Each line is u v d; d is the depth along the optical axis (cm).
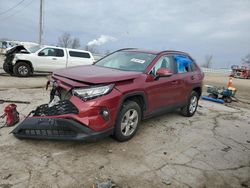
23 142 394
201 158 404
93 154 377
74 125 350
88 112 354
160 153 405
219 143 481
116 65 506
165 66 524
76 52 1447
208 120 639
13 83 1004
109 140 433
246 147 477
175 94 548
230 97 988
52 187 290
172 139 473
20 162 336
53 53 1355
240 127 609
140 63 488
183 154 412
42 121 368
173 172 349
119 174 330
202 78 666
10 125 455
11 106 469
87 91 358
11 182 292
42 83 1062
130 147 415
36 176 308
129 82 416
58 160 351
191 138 490
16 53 1250
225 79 2600
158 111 505
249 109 887
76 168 335
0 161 334
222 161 402
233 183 338
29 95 748
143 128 516
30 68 1270
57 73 422
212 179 342
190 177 340
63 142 405
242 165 395
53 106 382
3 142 390
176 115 650
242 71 3269
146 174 336
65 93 397
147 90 448
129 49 568
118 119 402
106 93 371
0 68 1608
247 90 1656
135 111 435
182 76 568
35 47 1406
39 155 360
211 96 1006
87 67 478
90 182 306
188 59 625
